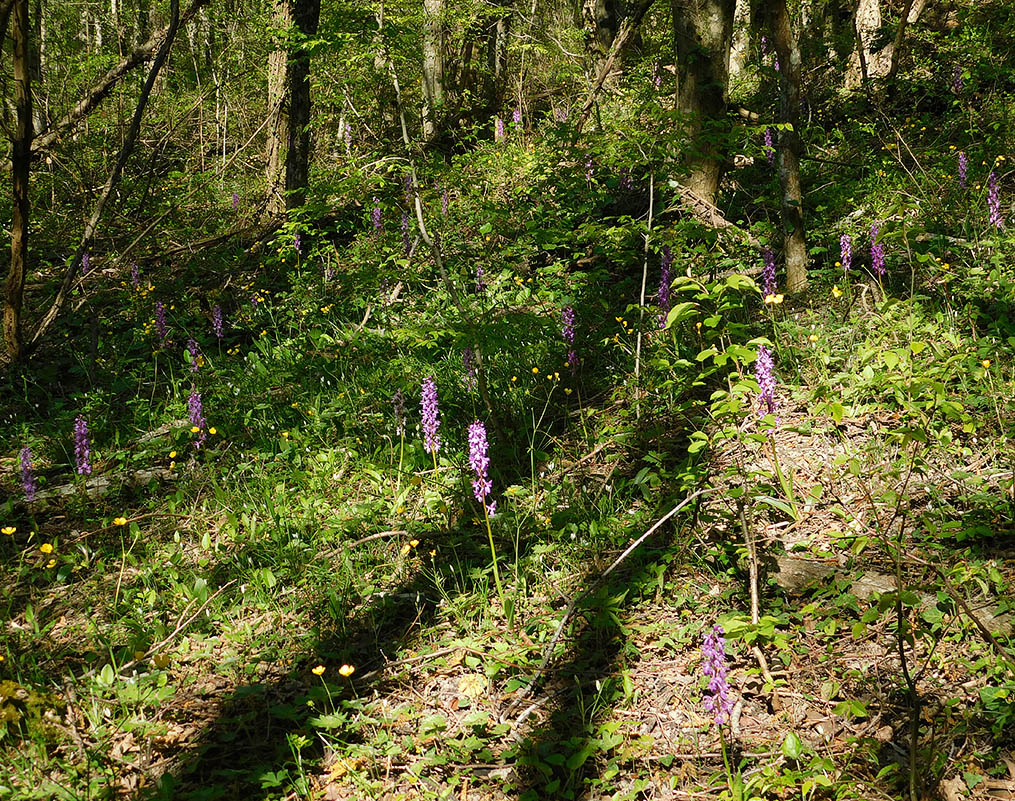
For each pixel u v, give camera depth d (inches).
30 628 161.0
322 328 315.9
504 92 641.6
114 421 261.6
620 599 151.0
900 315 240.1
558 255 356.5
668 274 243.1
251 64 547.5
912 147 408.5
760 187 380.5
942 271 262.1
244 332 334.0
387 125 567.8
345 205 417.1
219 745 131.0
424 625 157.8
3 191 507.8
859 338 235.9
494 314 226.5
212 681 146.6
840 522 167.3
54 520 207.5
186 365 295.4
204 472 222.4
